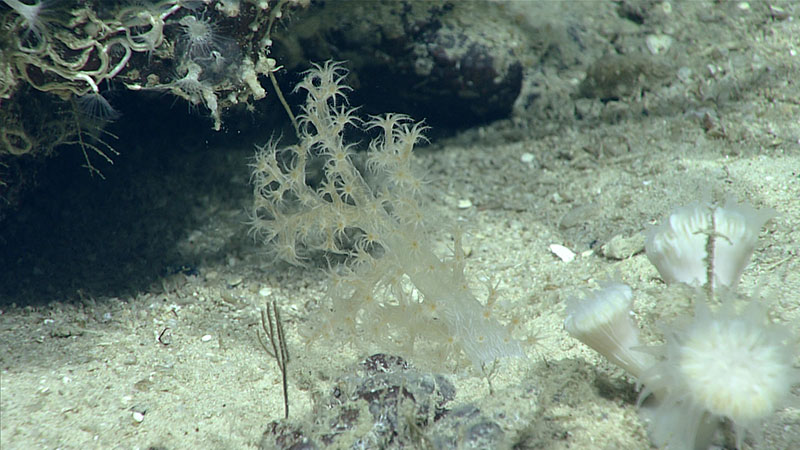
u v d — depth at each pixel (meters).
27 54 0.67
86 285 0.78
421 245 0.67
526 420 0.63
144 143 0.89
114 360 0.71
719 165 0.83
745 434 0.61
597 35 1.10
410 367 0.67
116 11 0.68
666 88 0.97
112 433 0.66
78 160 0.85
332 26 0.90
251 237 0.83
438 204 0.86
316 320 0.71
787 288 0.70
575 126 0.97
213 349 0.73
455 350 0.68
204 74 0.71
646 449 0.62
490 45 0.94
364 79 0.94
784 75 0.94
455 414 0.64
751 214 0.66
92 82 0.69
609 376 0.66
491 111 0.98
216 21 0.70
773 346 0.59
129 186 0.86
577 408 0.64
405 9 0.93
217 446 0.65
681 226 0.66
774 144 0.84
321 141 0.69
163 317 0.76
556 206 0.84
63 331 0.74
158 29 0.68
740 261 0.66
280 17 0.75
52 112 0.75
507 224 0.83
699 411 0.59
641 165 0.86
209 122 0.91
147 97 0.85
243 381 0.70
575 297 0.64
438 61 0.92
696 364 0.59
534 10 1.08
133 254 0.81
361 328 0.70
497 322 0.68
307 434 0.64
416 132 0.67
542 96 1.02
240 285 0.79
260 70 0.74
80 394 0.68
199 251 0.82
